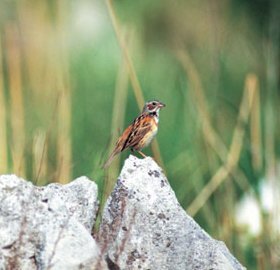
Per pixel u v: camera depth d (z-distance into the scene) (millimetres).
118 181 7957
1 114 11391
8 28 12461
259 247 11711
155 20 16141
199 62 15188
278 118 13938
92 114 13047
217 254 7699
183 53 13375
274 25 15070
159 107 10391
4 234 7270
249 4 15961
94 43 14352
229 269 7688
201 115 12688
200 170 12797
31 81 12773
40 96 12672
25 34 13289
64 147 11070
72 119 12750
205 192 12164
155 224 7812
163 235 7793
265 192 12133
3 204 7383
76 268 7172
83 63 13727
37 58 13109
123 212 7824
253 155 12609
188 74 13062
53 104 12516
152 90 14141
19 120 11539
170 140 13461
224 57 15359
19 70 11914
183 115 13727
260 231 11844
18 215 7352
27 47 13164
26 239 7277
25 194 7453
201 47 15711
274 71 13812
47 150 10609
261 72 15461
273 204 11836
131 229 7773
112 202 7945
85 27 14633
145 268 7719
